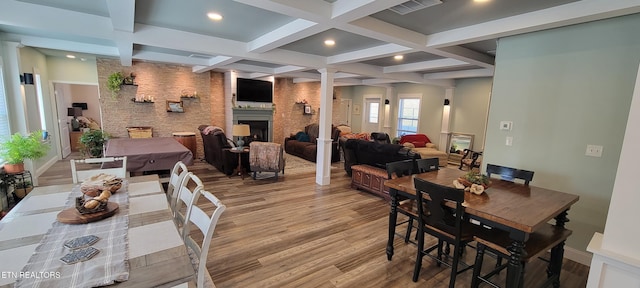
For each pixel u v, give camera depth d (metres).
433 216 2.23
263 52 4.22
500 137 3.32
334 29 3.25
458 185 2.43
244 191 4.69
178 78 7.04
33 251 1.30
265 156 5.33
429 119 8.76
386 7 2.23
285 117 9.23
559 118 2.87
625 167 1.33
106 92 6.27
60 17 2.97
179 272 1.21
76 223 1.61
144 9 2.82
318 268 2.53
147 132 6.57
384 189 4.44
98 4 2.82
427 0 2.39
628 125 1.31
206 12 2.88
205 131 6.43
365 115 10.88
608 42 2.54
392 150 4.57
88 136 5.96
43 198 2.01
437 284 2.36
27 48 4.83
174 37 3.55
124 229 1.57
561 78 2.83
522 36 3.07
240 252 2.75
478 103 7.51
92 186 2.08
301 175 5.93
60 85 6.93
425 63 5.14
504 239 2.10
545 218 1.83
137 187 2.35
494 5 2.46
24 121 4.32
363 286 2.30
